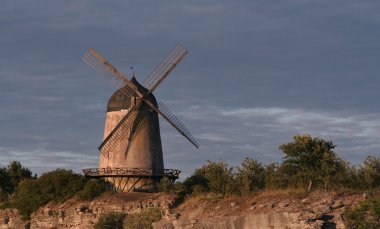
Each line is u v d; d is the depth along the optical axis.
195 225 92.88
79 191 113.44
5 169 138.25
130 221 99.88
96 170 119.06
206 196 100.00
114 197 108.44
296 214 83.12
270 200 90.69
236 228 88.56
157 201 103.25
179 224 94.31
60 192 115.19
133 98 120.56
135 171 118.12
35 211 115.00
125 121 120.38
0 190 127.62
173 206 101.44
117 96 121.94
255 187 100.75
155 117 121.75
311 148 96.19
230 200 95.31
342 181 92.94
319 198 87.50
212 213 94.12
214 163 105.94
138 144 119.75
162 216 99.25
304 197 88.75
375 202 81.88
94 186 111.62
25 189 118.25
